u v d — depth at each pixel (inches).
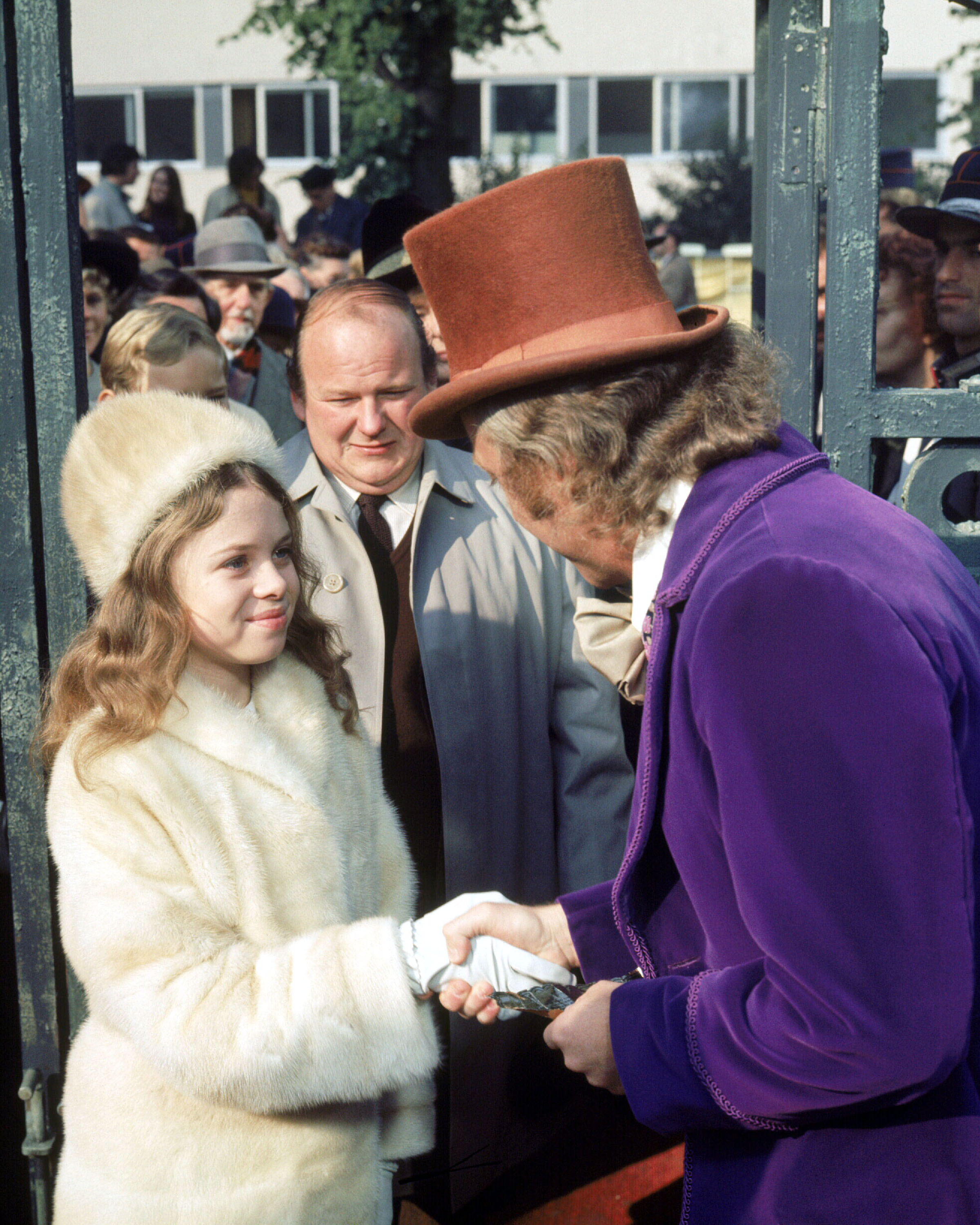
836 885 42.4
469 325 54.1
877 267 68.8
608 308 52.0
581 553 54.7
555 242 51.8
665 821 50.7
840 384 69.8
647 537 52.4
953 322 123.9
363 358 85.6
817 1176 49.4
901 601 44.6
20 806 73.5
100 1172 61.7
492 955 60.9
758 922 44.4
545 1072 95.0
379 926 60.7
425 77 484.7
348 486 90.0
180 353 113.3
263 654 63.7
